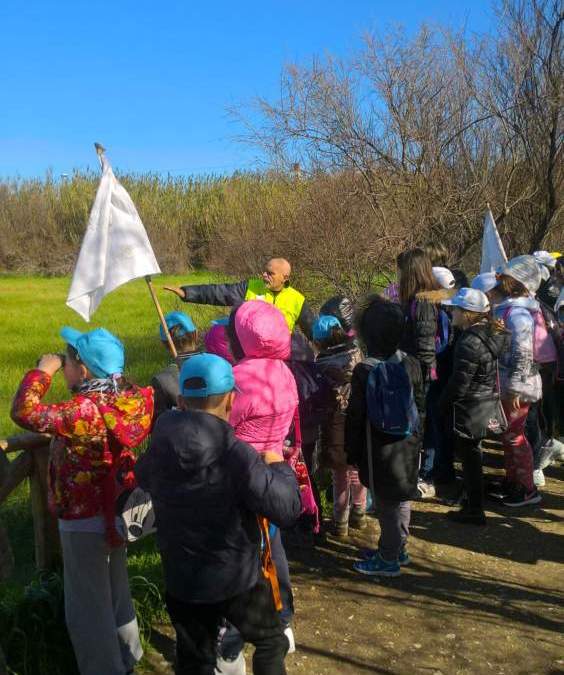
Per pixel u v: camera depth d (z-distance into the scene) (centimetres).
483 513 593
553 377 710
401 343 604
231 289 649
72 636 351
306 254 1030
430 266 610
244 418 376
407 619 448
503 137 1175
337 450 539
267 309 397
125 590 376
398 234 1038
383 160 1098
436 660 405
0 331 1608
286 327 397
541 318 704
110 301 2155
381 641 423
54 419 330
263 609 312
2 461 360
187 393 304
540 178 1166
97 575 347
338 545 549
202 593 299
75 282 438
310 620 444
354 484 563
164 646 411
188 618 310
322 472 645
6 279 3925
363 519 574
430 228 1114
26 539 549
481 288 675
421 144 1099
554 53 1131
